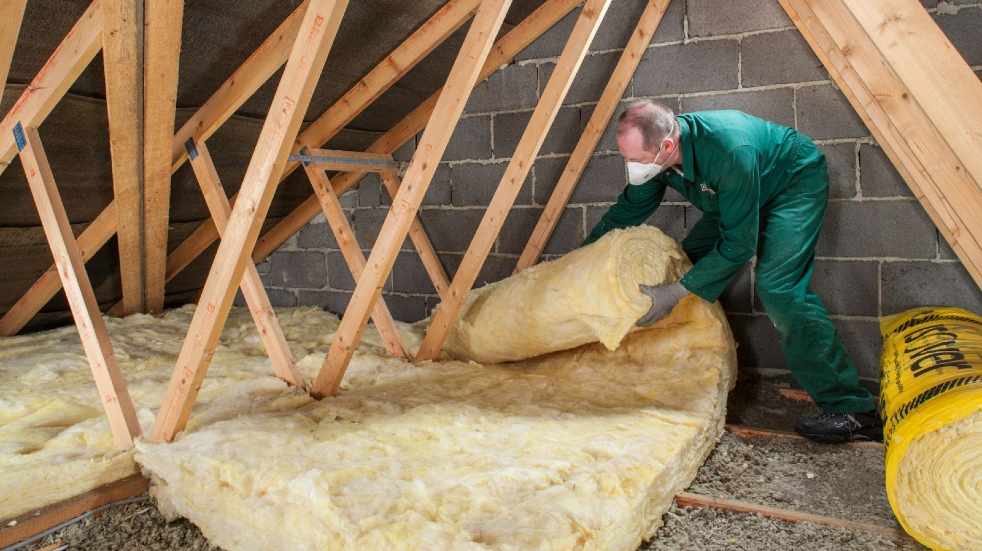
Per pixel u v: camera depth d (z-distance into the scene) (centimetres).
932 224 271
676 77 305
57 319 354
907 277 278
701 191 236
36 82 192
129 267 321
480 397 236
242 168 305
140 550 172
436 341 279
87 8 179
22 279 302
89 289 198
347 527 144
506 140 343
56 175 244
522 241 348
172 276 361
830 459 222
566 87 234
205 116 243
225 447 183
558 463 174
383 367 273
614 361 270
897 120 196
